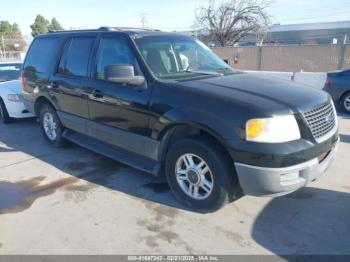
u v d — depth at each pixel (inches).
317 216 132.2
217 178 124.6
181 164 138.7
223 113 119.1
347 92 326.6
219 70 165.6
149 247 115.3
